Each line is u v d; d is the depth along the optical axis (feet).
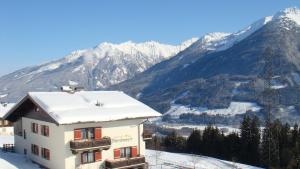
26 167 148.56
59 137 138.31
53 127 142.31
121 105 150.41
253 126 256.32
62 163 136.87
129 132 149.69
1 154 166.30
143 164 149.79
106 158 143.84
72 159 136.98
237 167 195.72
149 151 216.95
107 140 140.56
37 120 155.02
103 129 142.41
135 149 151.23
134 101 156.46
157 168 169.99
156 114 150.10
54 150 142.10
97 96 155.33
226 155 263.49
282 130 254.06
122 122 147.54
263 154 242.78
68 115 132.05
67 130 135.74
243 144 256.32
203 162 196.95
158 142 301.84
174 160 193.77
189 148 290.56
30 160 160.15
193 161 191.52
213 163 198.59
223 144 267.18
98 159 141.69
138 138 152.35
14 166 147.64
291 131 254.27
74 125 136.98
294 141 242.78
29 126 162.91
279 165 231.71
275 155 233.76
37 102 142.00
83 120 132.46
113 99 153.99
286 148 236.43
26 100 155.33
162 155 207.92
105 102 149.28
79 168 137.80
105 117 137.39
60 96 150.30
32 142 160.35
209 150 275.39
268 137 240.73
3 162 150.41
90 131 140.56
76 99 148.56
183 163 187.62
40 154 153.38
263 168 216.95
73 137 137.08
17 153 172.86
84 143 135.13
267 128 248.73
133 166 146.51
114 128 145.48
